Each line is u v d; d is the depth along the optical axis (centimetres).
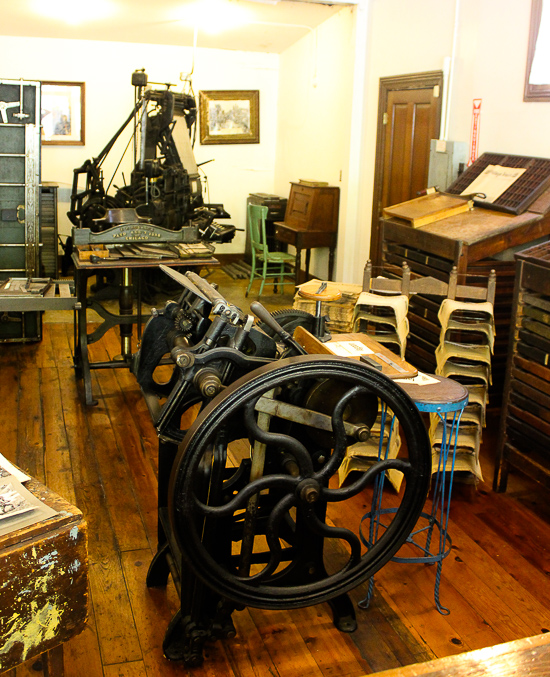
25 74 770
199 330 240
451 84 496
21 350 532
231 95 836
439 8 509
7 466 177
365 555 230
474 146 474
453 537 298
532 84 414
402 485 344
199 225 564
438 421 326
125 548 282
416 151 552
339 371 201
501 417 330
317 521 214
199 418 194
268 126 863
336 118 689
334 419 205
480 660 120
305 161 775
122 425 404
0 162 517
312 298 292
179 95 598
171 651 222
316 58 725
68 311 651
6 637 154
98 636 232
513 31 429
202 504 199
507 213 390
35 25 699
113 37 758
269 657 226
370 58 614
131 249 458
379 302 334
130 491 329
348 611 240
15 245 530
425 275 399
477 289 331
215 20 672
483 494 337
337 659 226
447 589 264
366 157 637
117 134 661
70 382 469
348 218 663
